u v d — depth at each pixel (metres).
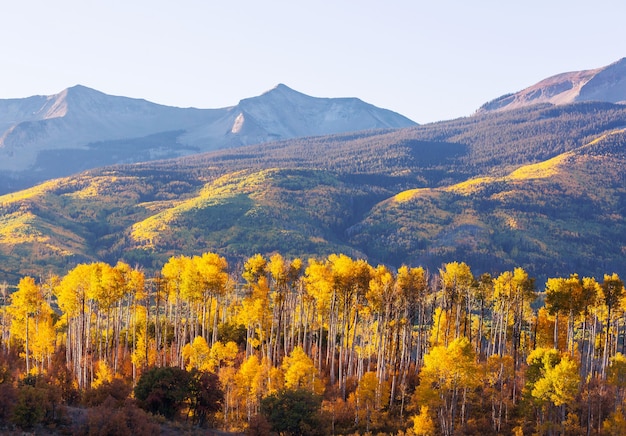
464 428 76.75
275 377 80.69
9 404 51.97
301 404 67.31
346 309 92.75
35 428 51.78
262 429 62.16
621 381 80.88
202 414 66.50
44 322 96.00
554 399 74.19
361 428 77.81
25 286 88.81
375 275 93.94
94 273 87.94
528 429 78.50
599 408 79.12
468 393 84.19
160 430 57.56
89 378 88.38
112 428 52.09
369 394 78.31
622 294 92.44
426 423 73.94
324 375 95.50
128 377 88.31
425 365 86.69
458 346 77.00
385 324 89.38
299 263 97.44
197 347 82.25
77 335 94.25
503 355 96.69
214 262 95.25
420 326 97.31
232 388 78.69
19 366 95.88
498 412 82.81
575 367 74.44
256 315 92.06
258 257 96.75
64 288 88.56
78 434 52.06
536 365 80.12
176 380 65.69
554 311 90.19
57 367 87.94
